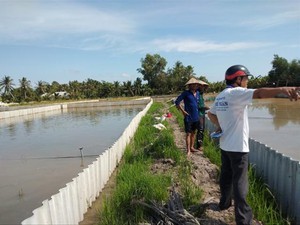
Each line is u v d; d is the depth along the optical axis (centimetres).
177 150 832
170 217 437
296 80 6238
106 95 7744
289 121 1811
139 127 1465
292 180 467
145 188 534
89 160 1023
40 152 1211
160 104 3491
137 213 464
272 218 418
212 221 439
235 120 385
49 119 2706
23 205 646
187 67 8044
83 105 4347
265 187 534
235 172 393
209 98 4372
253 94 356
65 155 1123
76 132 1758
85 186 548
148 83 8325
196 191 527
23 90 7669
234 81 401
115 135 1575
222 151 430
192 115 831
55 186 761
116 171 794
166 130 1220
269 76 6475
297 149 1058
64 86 9356
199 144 911
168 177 618
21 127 2159
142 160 784
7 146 1408
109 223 457
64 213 450
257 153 636
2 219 581
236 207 391
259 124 1720
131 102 4447
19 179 836
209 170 670
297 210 448
